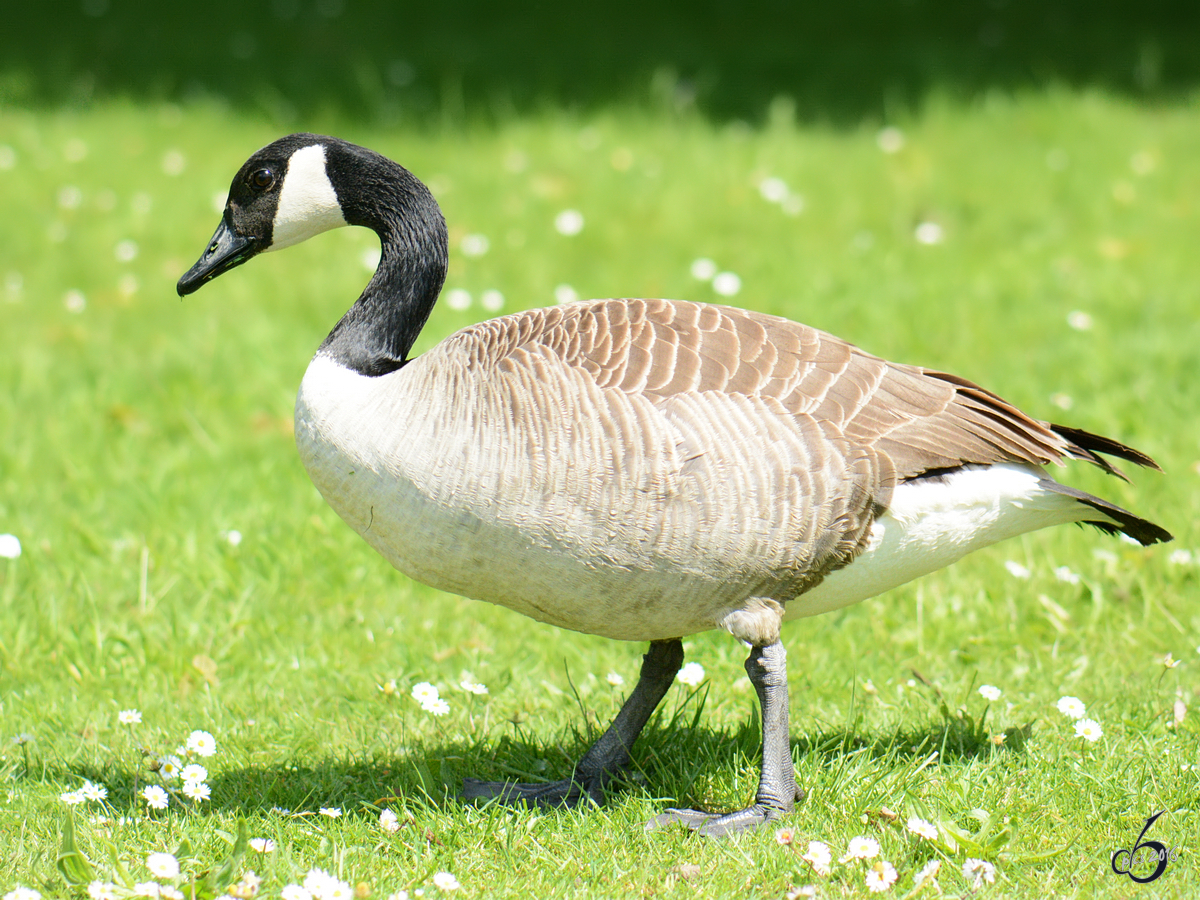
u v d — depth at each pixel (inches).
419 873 255.1
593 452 248.1
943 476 266.2
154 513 429.4
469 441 252.1
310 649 358.6
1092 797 279.0
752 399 253.9
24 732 310.3
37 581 387.5
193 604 383.6
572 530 251.3
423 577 274.1
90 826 268.2
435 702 300.0
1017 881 251.3
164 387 528.4
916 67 1016.9
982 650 357.1
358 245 705.0
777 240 681.6
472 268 645.3
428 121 912.3
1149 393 483.2
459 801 288.8
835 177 773.3
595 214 720.3
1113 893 246.5
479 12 1240.2
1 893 246.4
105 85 1013.2
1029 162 785.6
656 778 298.0
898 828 268.4
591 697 336.2
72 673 341.1
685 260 657.0
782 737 273.1
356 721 325.7
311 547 407.5
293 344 564.7
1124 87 946.7
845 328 560.1
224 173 807.1
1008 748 302.8
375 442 258.7
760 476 249.9
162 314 610.9
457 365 260.7
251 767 301.4
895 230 701.3
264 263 678.5
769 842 263.7
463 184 772.6
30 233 701.9
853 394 262.8
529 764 307.4
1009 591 381.1
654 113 915.4
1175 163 779.4
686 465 247.6
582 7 1254.9
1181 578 380.8
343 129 894.4
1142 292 597.6
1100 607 367.6
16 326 593.6
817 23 1185.4
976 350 538.3
